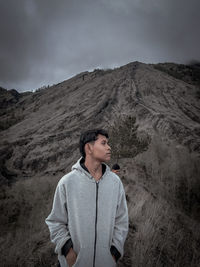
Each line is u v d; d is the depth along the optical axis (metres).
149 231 2.69
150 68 92.44
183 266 2.41
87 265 1.12
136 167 6.53
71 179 1.17
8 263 2.63
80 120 49.16
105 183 1.18
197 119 44.66
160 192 5.17
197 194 5.42
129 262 2.25
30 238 3.31
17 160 38.00
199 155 7.70
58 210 1.20
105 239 1.15
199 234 3.51
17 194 7.75
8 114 102.88
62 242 1.14
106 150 1.17
